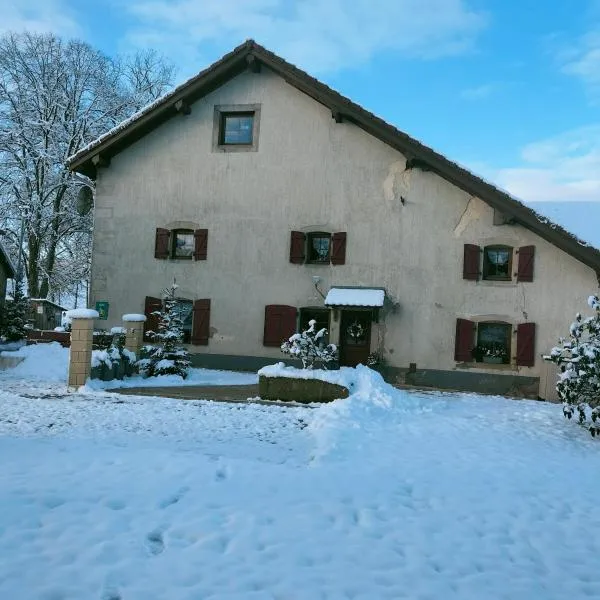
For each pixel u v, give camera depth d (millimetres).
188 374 14719
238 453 7055
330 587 3691
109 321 17359
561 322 14508
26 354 15531
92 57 28500
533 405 12180
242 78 16828
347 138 16078
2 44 26625
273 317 16281
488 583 3957
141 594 3428
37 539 4004
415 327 15406
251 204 16609
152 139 17375
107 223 17531
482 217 15141
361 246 15828
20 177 26641
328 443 7570
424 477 6215
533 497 5809
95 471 5445
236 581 3654
